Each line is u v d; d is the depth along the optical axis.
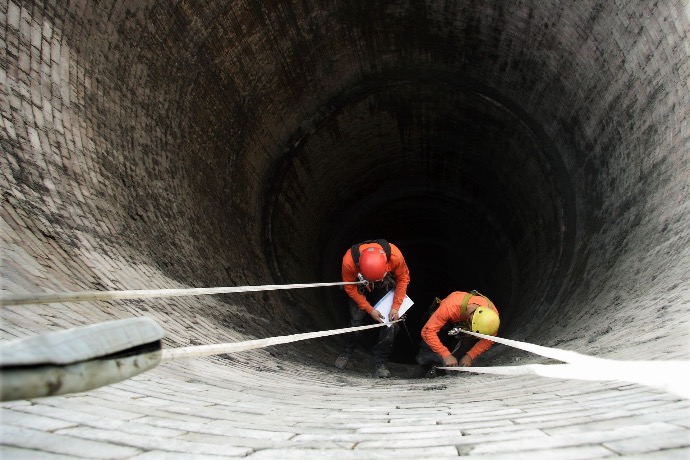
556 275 8.56
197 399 3.00
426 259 13.68
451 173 11.51
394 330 6.46
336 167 10.77
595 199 7.94
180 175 7.05
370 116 10.16
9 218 3.97
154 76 6.55
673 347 3.00
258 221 9.25
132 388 2.98
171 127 6.98
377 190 11.90
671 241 5.32
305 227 10.63
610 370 1.56
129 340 1.15
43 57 5.00
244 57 7.90
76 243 4.51
